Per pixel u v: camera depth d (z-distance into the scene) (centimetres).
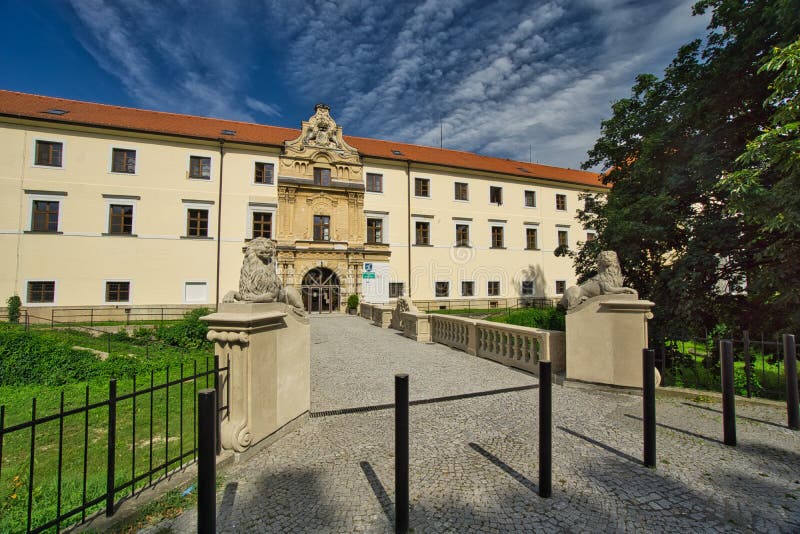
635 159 1291
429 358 995
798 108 587
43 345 893
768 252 741
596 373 653
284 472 376
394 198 2909
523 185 3362
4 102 2181
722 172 890
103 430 546
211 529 249
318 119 2694
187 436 516
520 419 520
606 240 1196
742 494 328
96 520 290
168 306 2281
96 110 2447
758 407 548
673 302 1003
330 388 704
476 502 319
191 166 2400
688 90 988
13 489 371
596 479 354
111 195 2209
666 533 278
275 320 452
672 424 488
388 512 306
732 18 902
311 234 2628
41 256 2059
